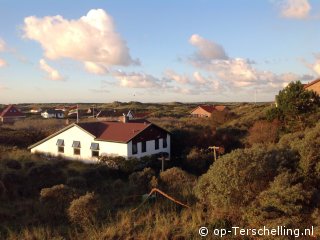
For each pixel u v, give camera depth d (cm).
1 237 1361
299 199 1256
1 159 2616
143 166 2852
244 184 1370
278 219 1202
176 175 2231
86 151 3148
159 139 3309
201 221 1387
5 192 1919
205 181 1521
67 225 1502
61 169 2550
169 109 12244
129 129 3148
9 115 8450
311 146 1463
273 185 1335
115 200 1877
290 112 3284
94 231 1355
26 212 1667
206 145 3434
